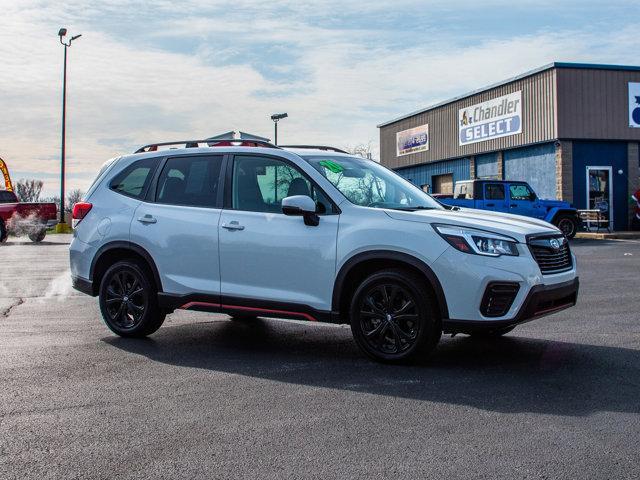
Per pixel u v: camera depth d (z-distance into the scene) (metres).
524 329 7.46
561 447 3.82
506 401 4.75
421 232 5.68
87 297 10.45
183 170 7.00
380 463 3.61
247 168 6.66
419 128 37.44
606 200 27.36
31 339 7.10
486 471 3.49
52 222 25.36
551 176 27.62
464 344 6.70
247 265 6.38
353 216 6.01
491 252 5.51
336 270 5.98
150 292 6.96
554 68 26.66
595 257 16.27
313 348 6.66
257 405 4.72
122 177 7.36
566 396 4.86
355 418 4.41
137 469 3.57
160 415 4.50
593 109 26.94
